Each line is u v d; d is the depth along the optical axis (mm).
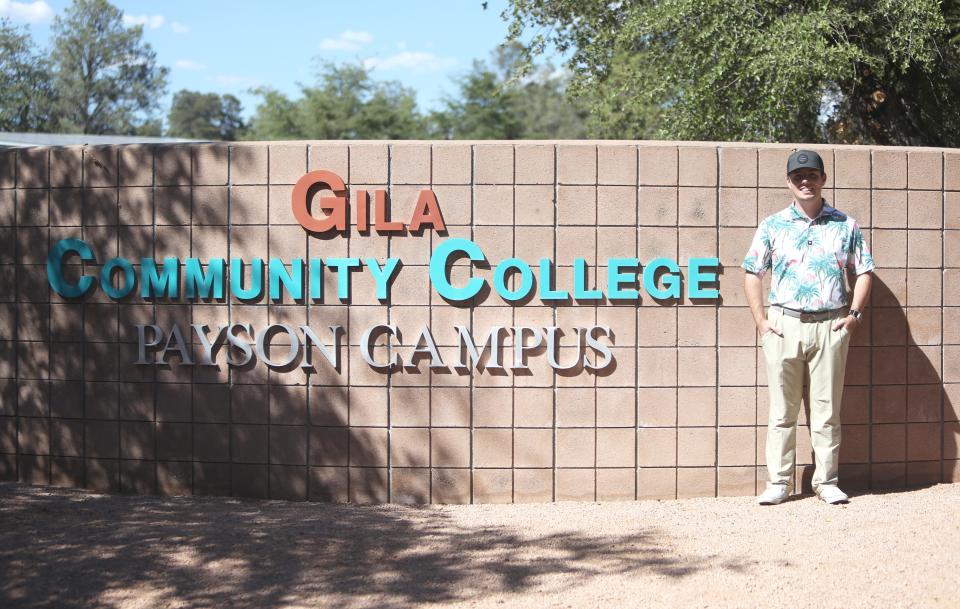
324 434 6535
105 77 64375
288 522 5871
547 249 6418
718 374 6504
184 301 6652
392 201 6438
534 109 58031
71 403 6867
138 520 5891
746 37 11719
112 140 23188
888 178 6625
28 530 5613
